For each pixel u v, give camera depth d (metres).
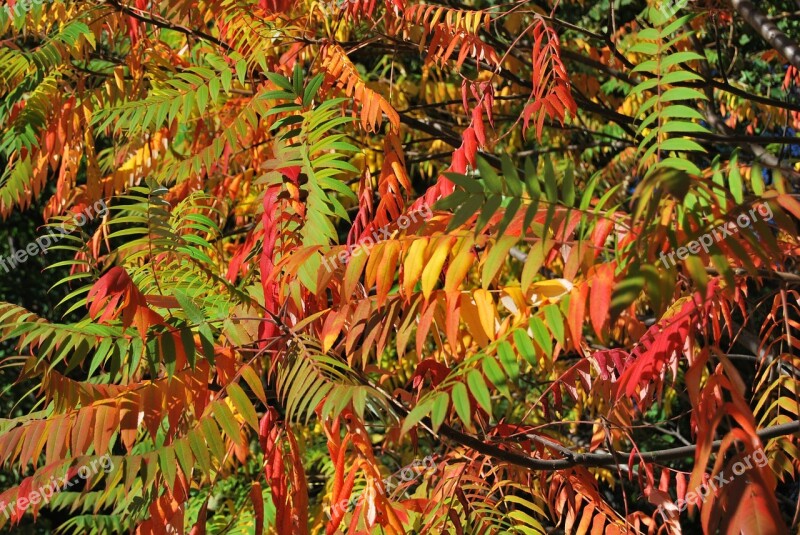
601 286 1.36
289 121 2.07
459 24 2.88
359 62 5.56
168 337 1.64
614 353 2.04
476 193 1.27
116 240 5.43
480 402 1.34
